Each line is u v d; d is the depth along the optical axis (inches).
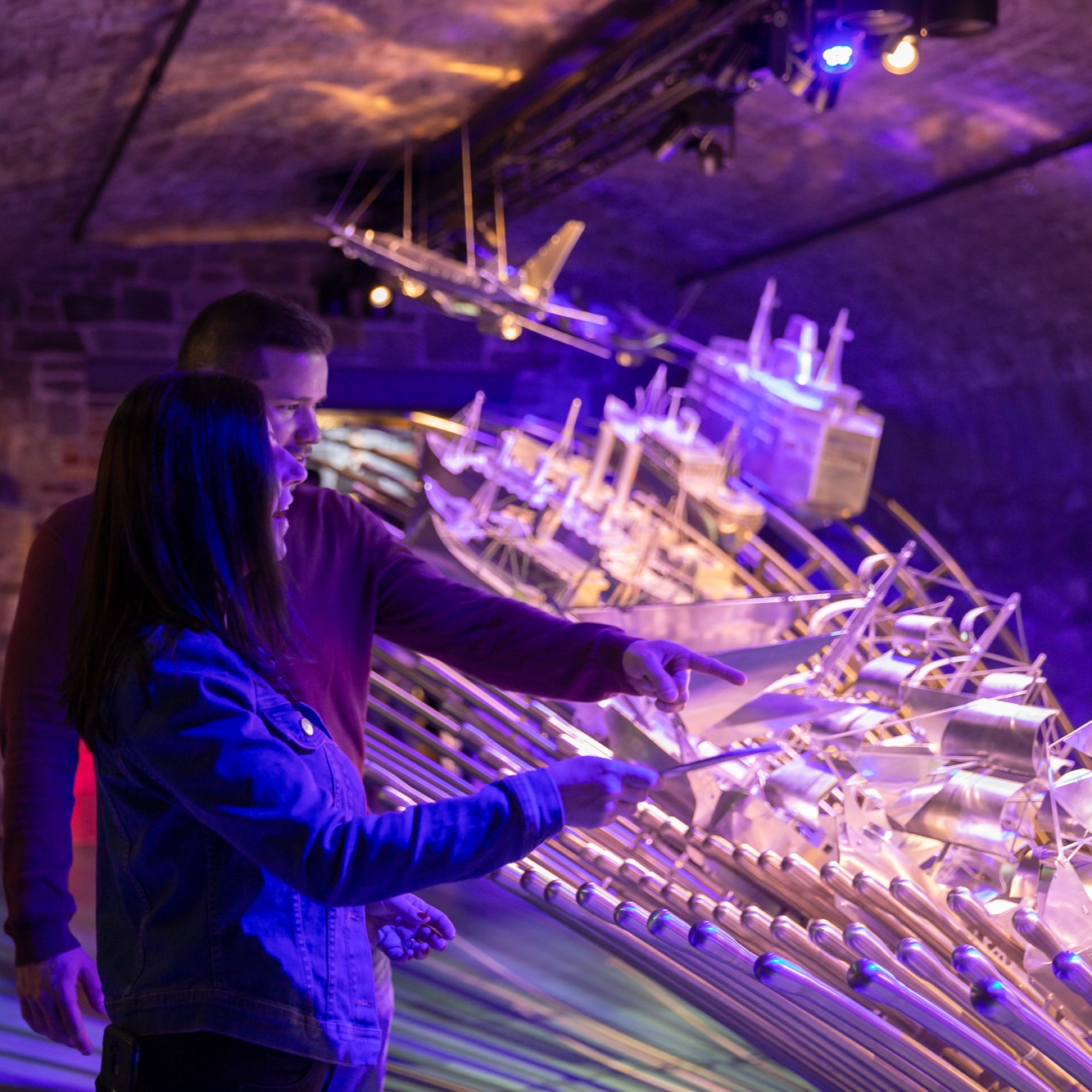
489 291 240.1
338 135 249.1
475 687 84.3
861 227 271.4
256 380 62.3
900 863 66.1
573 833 63.9
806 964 54.5
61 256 331.6
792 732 81.0
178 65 187.9
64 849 57.6
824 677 80.7
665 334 299.7
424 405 363.6
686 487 159.3
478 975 64.4
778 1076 59.6
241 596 43.3
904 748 67.4
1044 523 284.5
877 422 191.6
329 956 43.9
